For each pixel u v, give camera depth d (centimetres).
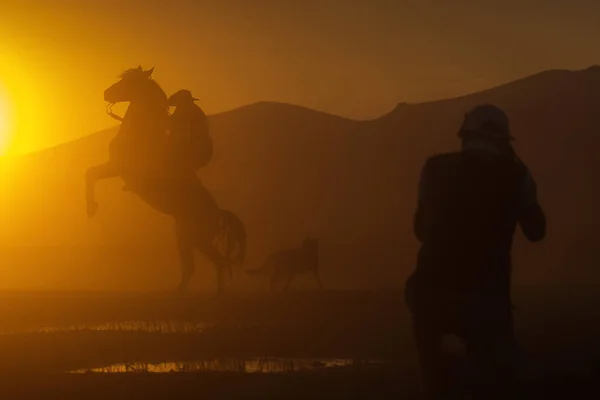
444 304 745
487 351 748
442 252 751
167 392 983
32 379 1068
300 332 1456
